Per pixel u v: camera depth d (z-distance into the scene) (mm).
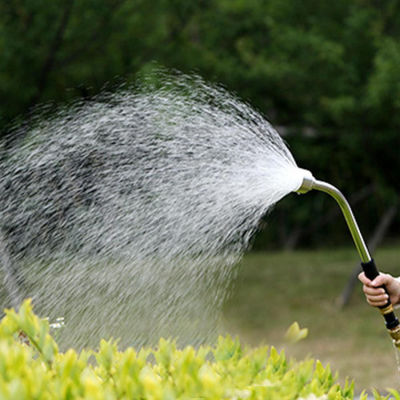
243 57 38969
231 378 8414
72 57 29531
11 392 6082
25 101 27609
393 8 40656
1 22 28156
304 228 59625
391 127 42531
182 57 32469
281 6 39344
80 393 6750
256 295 42469
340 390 8984
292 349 31766
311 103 42469
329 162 47562
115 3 29266
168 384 7398
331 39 41250
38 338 7578
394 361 28422
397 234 60719
